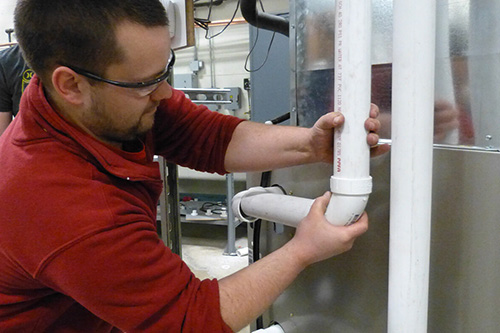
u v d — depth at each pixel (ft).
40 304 1.97
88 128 1.87
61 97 1.75
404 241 1.73
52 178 1.63
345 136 1.77
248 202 2.76
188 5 3.17
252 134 2.57
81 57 1.60
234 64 9.40
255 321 3.58
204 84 9.70
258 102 6.66
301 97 2.73
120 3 1.53
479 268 1.83
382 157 2.20
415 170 1.68
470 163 1.81
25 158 1.72
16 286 1.83
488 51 1.73
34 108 1.78
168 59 1.80
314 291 2.80
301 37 2.65
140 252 1.67
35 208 1.60
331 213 1.86
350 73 1.71
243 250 8.29
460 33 1.83
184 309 1.72
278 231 2.94
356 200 1.78
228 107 9.26
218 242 8.91
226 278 1.91
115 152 1.94
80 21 1.52
